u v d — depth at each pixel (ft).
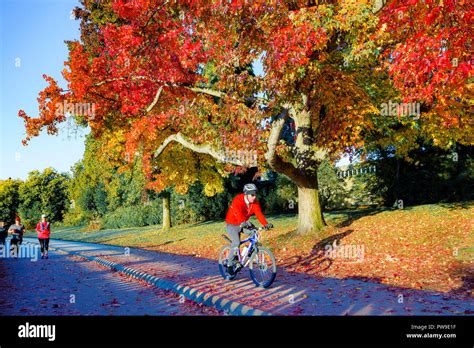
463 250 36.63
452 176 71.05
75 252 63.36
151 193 97.50
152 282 32.89
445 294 24.22
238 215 28.94
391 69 32.99
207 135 50.80
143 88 56.70
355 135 43.47
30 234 168.55
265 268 27.37
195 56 49.32
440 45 30.30
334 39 43.96
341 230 51.55
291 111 51.55
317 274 33.55
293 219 76.84
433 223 49.26
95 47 74.13
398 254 38.68
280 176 103.60
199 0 42.73
